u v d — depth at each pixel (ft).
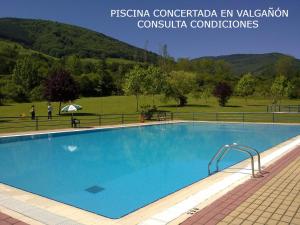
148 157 47.93
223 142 61.11
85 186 32.40
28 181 34.55
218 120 101.19
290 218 18.81
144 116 102.27
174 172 38.06
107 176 36.68
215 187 25.82
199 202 22.11
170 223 18.57
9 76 312.91
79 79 258.37
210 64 385.09
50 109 104.99
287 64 337.31
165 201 23.29
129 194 29.32
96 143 61.21
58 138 65.77
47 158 47.55
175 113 118.21
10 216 19.81
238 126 85.92
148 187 31.73
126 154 50.49
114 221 19.49
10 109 150.71
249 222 18.33
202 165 41.57
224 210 20.31
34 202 23.71
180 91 173.68
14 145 57.88
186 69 363.97
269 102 214.28
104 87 276.82
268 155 39.91
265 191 24.11
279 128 80.69
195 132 76.07
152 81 153.07
